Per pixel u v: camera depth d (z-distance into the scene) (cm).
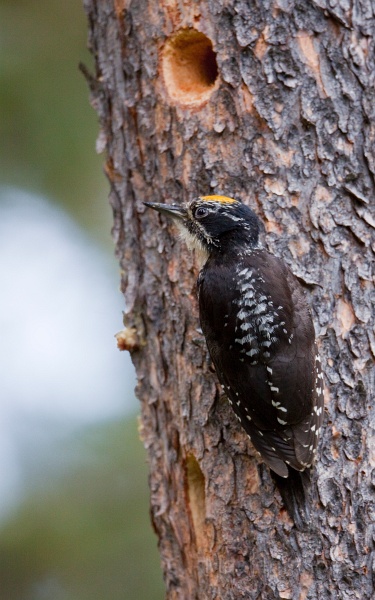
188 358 1095
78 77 1617
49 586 1572
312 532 1010
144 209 1144
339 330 1047
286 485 1012
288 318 1020
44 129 1616
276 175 1073
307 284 1055
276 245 1066
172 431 1112
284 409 1004
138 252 1152
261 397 1010
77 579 1570
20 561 1583
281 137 1076
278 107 1079
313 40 1082
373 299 1052
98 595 1560
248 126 1083
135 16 1146
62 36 1614
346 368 1040
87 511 1598
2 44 1609
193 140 1102
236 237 1068
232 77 1088
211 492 1059
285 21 1083
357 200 1067
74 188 1672
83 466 1620
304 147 1074
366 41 1085
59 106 1614
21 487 1612
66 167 1650
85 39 1617
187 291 1105
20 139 1625
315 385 1010
